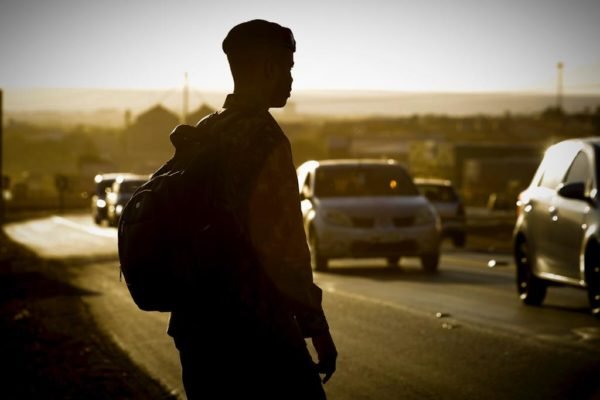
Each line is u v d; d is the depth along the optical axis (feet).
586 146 75.31
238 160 22.31
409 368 52.85
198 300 22.58
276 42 23.79
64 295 100.53
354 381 49.90
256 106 23.41
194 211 22.30
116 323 76.89
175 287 22.44
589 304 73.72
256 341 22.39
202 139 22.84
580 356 54.54
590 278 69.62
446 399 45.52
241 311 22.30
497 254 147.84
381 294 88.12
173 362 58.95
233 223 22.11
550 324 67.05
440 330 65.46
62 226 302.04
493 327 65.98
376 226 112.27
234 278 22.24
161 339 67.82
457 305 79.05
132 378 54.24
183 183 22.39
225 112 23.52
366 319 71.41
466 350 57.62
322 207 115.44
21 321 80.43
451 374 50.96
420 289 92.58
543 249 76.33
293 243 22.36
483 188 539.70
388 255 112.37
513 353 56.13
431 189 180.65
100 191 309.42
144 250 22.31
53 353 63.41
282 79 23.95
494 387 47.70
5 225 320.50
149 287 22.54
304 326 22.49
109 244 201.26
